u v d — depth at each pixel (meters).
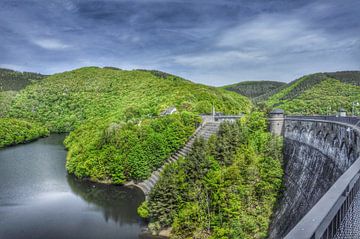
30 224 58.72
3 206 68.25
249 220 45.69
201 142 63.84
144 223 59.34
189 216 50.91
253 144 66.75
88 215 63.34
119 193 77.56
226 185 50.56
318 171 44.00
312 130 51.50
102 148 92.62
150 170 83.69
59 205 69.19
